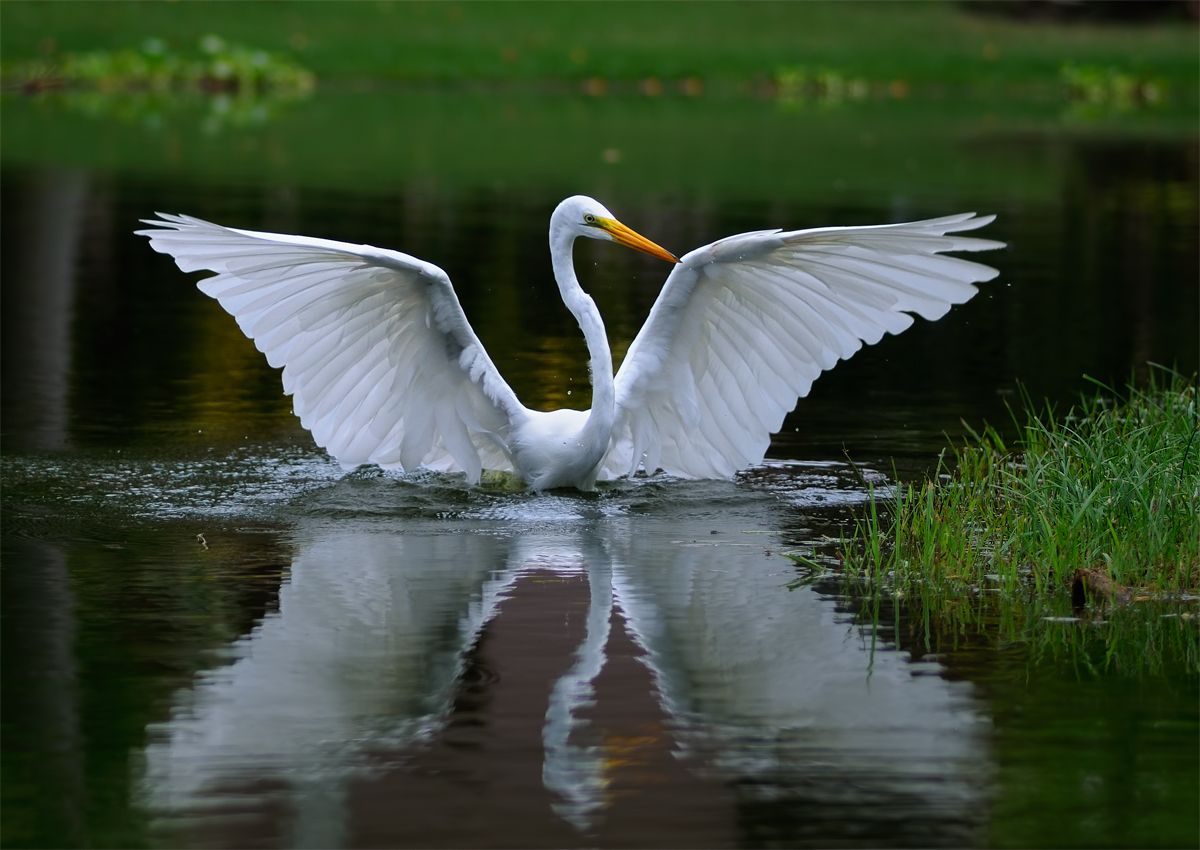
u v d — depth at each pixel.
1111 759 7.54
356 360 12.16
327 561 10.66
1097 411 15.23
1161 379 17.06
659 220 26.42
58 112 42.53
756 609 9.77
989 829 6.84
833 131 41.12
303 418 12.34
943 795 7.17
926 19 59.72
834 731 7.84
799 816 6.96
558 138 38.94
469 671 8.60
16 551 10.76
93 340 18.62
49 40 49.88
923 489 12.27
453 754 7.54
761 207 27.94
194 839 6.73
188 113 43.06
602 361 12.32
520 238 25.50
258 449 13.89
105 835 6.74
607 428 12.37
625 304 21.27
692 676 8.57
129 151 34.88
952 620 9.65
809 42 55.66
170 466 13.25
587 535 11.47
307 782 7.24
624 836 6.78
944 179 32.56
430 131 40.03
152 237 11.23
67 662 8.62
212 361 17.69
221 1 55.56
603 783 7.26
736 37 55.91
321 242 11.21
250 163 33.44
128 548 10.87
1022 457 13.50
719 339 12.44
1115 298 21.72
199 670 8.54
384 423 12.46
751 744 7.68
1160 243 26.14
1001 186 31.91
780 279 11.98
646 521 11.88
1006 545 11.03
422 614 9.52
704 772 7.38
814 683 8.48
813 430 14.97
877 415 15.59
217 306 20.88
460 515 11.95
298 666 8.63
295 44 52.47
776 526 11.80
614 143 38.06
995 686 8.49
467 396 12.39
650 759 7.51
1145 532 10.66
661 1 59.81
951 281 11.63
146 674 8.47
